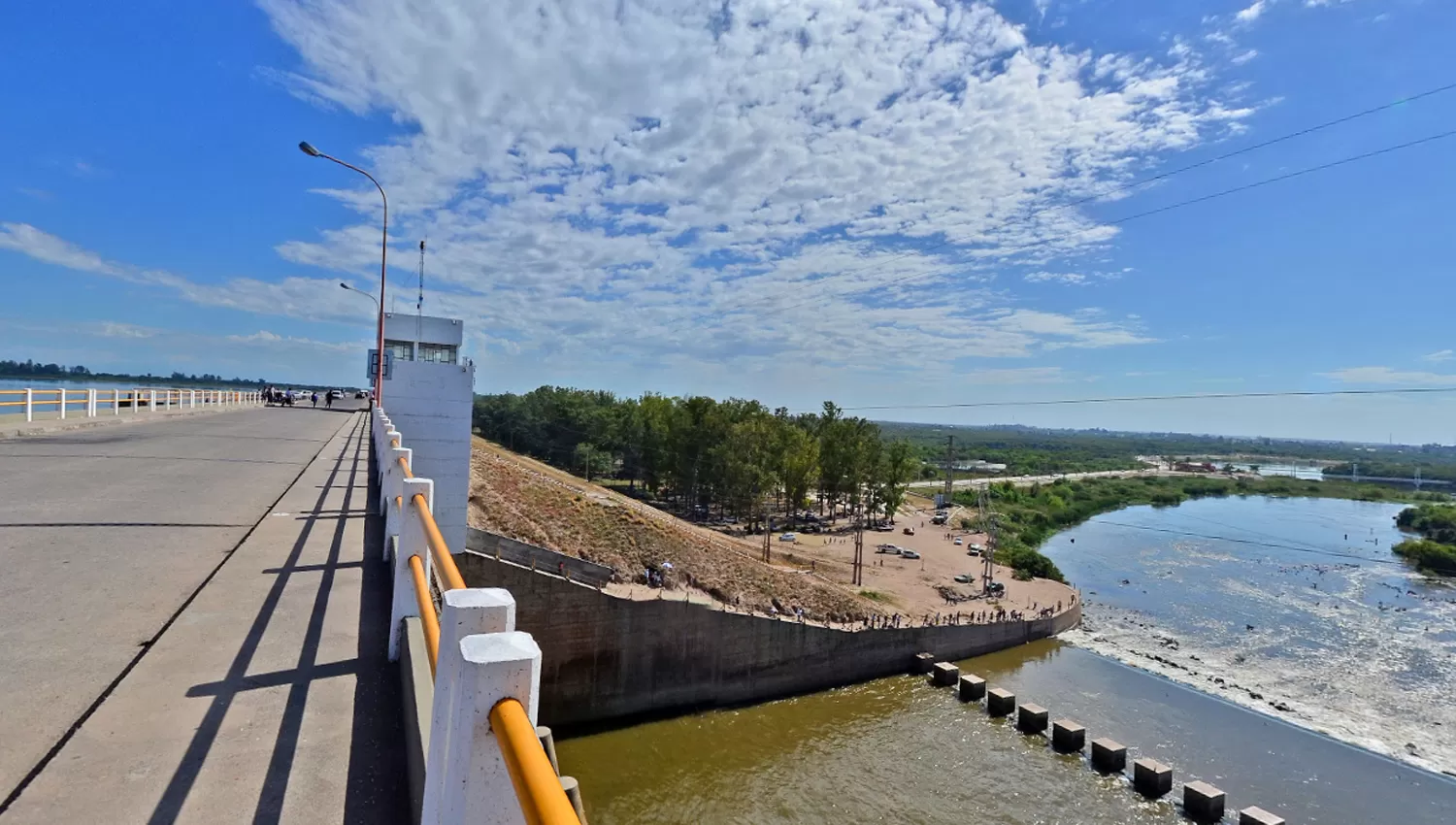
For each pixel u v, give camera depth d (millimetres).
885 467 90938
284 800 3203
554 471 77938
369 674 4652
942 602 55531
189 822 2975
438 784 2352
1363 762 31531
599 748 30219
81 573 6660
